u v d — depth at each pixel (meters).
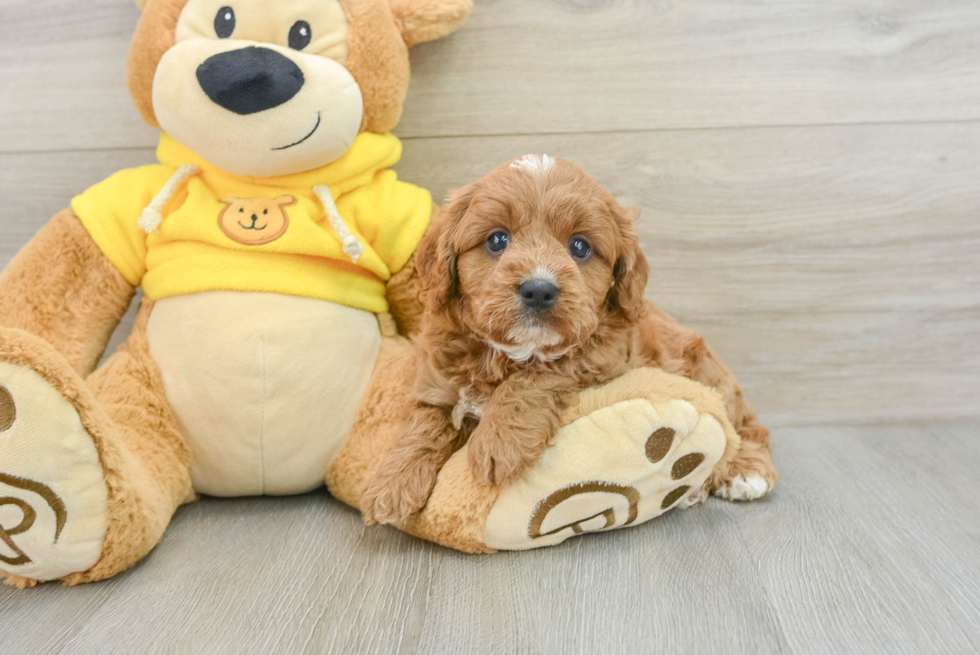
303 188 1.62
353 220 1.69
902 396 2.11
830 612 1.22
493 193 1.36
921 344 2.07
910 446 1.99
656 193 1.98
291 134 1.47
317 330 1.56
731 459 1.63
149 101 1.58
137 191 1.65
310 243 1.56
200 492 1.64
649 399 1.36
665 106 1.93
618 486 1.36
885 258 2.02
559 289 1.24
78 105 1.95
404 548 1.43
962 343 2.07
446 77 1.92
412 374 1.59
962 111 1.92
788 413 2.13
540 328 1.25
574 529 1.42
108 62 1.92
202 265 1.55
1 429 1.12
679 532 1.50
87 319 1.62
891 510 1.61
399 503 1.38
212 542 1.45
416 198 1.75
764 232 2.00
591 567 1.36
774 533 1.50
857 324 2.06
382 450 1.54
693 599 1.25
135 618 1.18
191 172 1.62
